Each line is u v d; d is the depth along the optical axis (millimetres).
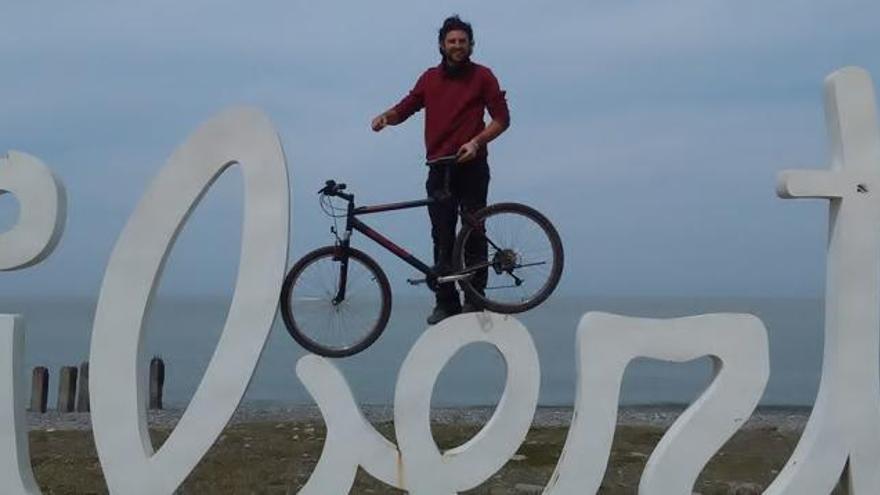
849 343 7426
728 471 13898
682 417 7410
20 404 7262
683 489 7277
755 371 7375
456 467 7207
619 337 7336
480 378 33000
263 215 7199
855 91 7484
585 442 7258
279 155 7195
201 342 49750
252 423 19203
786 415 22688
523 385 7254
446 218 7855
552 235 7875
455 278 7695
